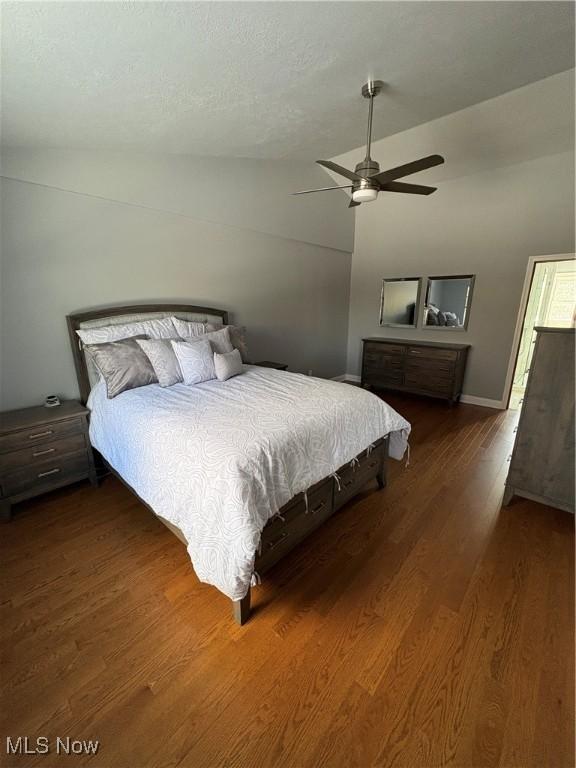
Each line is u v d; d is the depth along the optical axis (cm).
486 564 183
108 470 270
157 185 298
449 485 263
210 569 142
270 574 177
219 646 139
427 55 201
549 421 212
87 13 124
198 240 340
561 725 113
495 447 330
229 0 134
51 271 251
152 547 195
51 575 175
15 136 210
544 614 154
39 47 137
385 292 524
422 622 150
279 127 283
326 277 510
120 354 243
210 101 215
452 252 452
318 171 443
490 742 109
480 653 136
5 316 235
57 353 261
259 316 421
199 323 318
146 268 305
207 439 161
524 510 232
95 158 260
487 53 206
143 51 154
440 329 478
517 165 387
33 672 129
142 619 151
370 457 233
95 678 127
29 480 223
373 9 156
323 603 160
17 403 247
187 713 117
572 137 331
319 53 184
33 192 236
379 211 507
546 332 204
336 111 265
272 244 418
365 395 233
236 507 135
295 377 278
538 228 387
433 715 116
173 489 159
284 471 161
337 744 108
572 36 192
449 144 353
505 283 418
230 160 347
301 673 129
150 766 104
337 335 558
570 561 185
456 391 451
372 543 200
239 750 107
